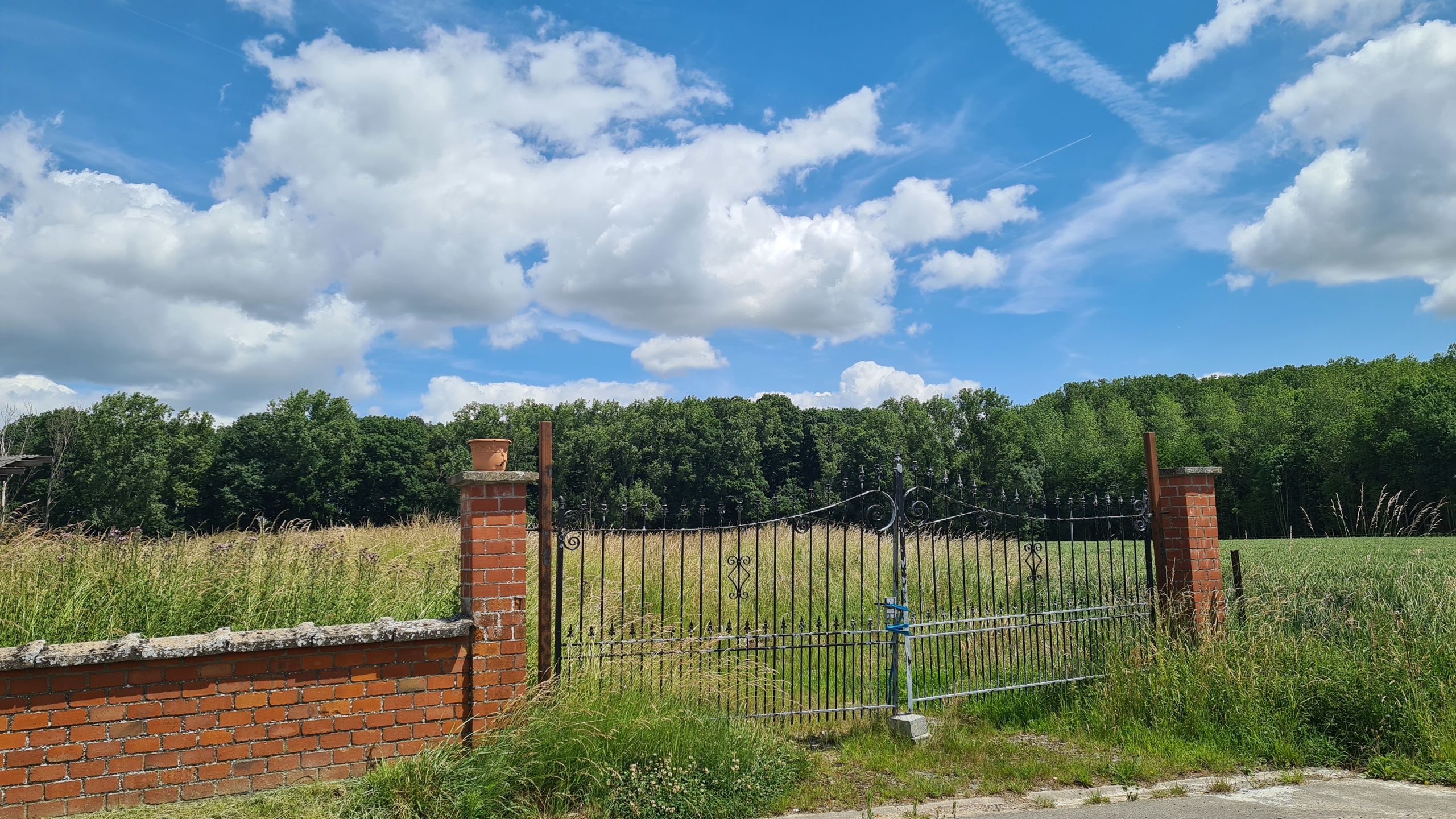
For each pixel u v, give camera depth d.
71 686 4.47
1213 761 6.22
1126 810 5.28
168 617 6.59
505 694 5.46
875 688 7.77
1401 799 5.41
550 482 6.06
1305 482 47.31
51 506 47.84
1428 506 11.30
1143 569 13.73
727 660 7.29
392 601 8.08
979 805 5.43
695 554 12.52
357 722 5.08
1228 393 80.31
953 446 59.75
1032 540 8.74
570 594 9.80
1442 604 7.78
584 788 5.21
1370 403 52.81
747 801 5.29
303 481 61.16
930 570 12.21
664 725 5.66
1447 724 6.25
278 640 4.84
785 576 11.57
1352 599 8.73
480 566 5.46
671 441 63.72
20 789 4.34
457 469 65.62
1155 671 7.32
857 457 60.59
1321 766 6.24
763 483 61.22
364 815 4.58
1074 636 8.30
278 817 4.51
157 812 4.49
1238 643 7.47
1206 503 8.16
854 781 5.90
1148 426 70.25
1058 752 6.57
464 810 4.76
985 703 7.74
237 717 4.80
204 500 60.53
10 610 6.25
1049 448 67.31
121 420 53.12
